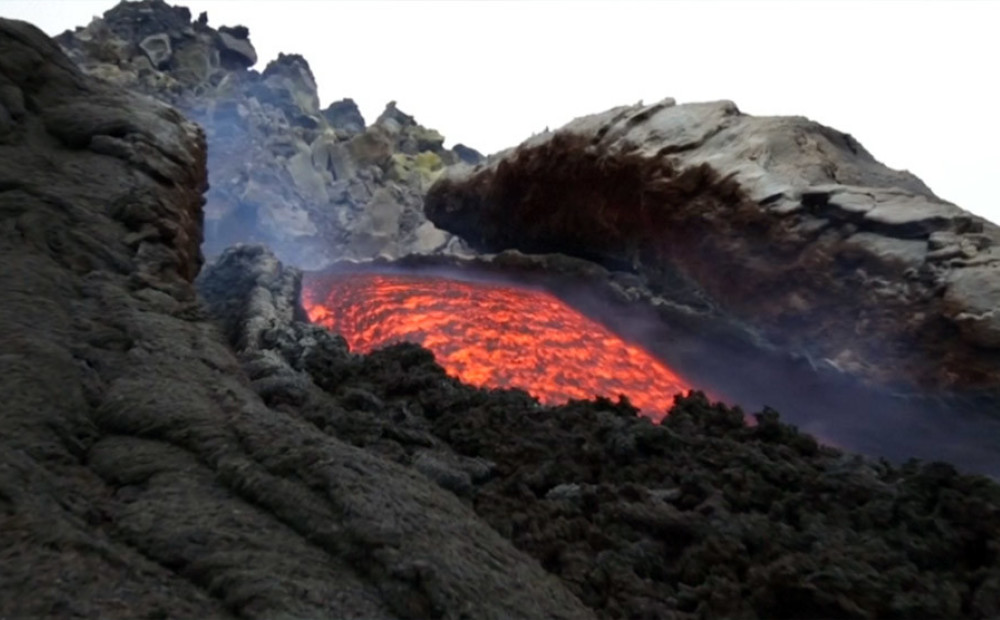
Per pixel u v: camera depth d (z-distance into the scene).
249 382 6.85
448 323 18.86
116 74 46.81
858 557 5.10
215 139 45.84
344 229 46.28
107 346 6.13
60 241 7.75
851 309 16.73
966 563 5.34
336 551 4.06
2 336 5.49
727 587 4.86
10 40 10.75
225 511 4.26
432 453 7.04
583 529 5.72
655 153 22.81
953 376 14.45
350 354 10.38
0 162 8.71
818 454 7.68
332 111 63.53
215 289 15.45
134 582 3.53
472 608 3.77
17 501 3.81
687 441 7.52
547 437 7.62
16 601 3.17
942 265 15.26
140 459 4.69
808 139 20.80
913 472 6.77
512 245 32.78
